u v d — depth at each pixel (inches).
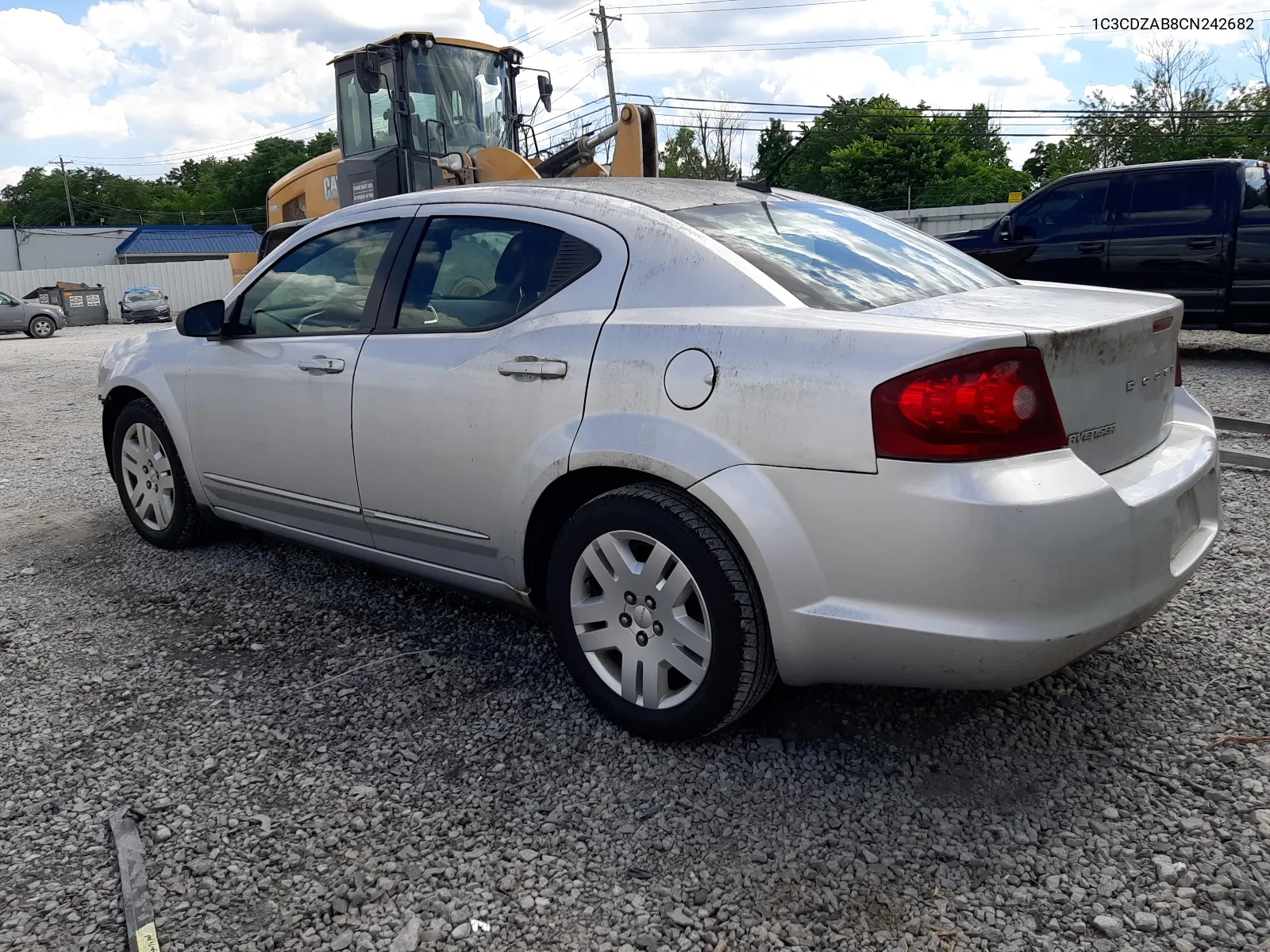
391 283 143.4
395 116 405.4
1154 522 101.4
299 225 500.7
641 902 90.6
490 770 112.9
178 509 187.6
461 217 139.0
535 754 115.6
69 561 193.3
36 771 115.7
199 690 134.9
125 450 196.5
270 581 176.1
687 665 110.3
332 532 156.5
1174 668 129.3
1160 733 114.4
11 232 2199.8
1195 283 376.8
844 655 101.5
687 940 85.7
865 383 96.6
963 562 92.7
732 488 103.2
